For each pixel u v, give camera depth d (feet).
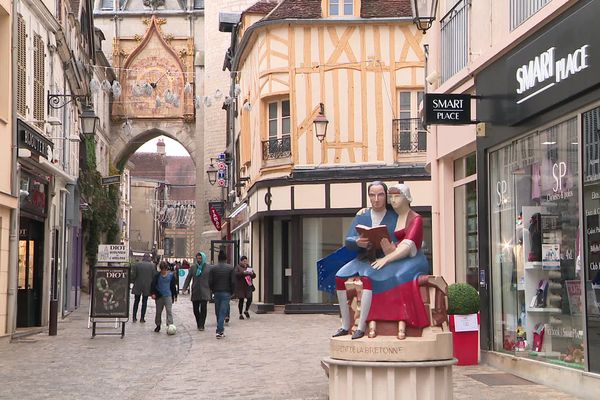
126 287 55.67
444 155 45.16
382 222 23.49
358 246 23.25
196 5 187.11
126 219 246.88
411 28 83.10
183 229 296.71
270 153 86.02
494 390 29.84
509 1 35.40
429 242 79.71
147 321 71.67
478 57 38.22
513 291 35.81
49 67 68.85
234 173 115.96
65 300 81.41
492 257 38.04
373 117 82.84
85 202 98.68
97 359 42.83
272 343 49.75
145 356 44.21
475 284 42.01
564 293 30.81
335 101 83.30
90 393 31.37
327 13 83.92
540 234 32.89
